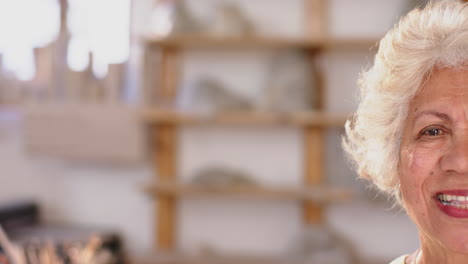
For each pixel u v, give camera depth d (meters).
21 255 2.42
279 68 2.55
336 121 2.47
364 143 0.96
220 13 2.58
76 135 2.66
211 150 2.82
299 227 2.75
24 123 2.71
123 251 2.84
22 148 3.01
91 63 2.72
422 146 0.78
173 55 2.79
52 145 2.69
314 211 2.72
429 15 0.81
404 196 0.82
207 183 2.61
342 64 2.68
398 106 0.83
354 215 2.74
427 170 0.77
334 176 2.65
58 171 2.98
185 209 2.86
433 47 0.77
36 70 2.79
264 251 2.80
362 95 0.94
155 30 2.66
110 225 2.93
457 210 0.75
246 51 2.77
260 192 2.56
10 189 3.03
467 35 0.75
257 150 2.79
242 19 2.60
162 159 2.81
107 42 2.94
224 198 2.83
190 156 2.84
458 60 0.75
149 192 2.75
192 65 2.80
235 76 2.78
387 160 0.87
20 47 2.96
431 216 0.77
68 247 2.51
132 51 2.90
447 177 0.74
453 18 0.77
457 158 0.73
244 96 2.76
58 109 2.68
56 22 3.01
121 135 2.63
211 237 2.84
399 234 2.71
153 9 2.86
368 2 2.69
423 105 0.78
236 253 2.81
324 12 2.68
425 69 0.78
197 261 2.63
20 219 2.80
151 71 2.72
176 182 2.71
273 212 2.80
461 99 0.74
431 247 0.84
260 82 2.75
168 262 2.65
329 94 2.69
